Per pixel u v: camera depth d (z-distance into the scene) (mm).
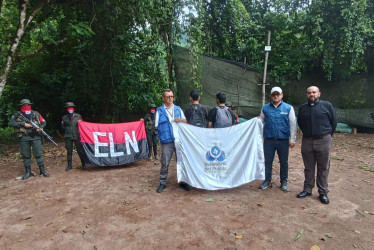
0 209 3938
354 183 4801
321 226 3199
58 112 13414
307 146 4023
